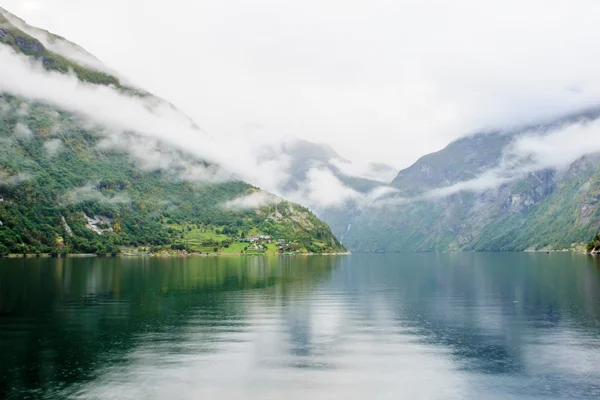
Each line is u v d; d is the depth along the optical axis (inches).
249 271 5565.9
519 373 1353.3
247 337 1787.6
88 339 1732.3
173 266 6466.5
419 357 1519.4
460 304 2581.2
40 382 1273.4
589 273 4616.1
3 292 3068.4
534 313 2239.2
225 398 1179.9
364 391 1229.7
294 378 1327.5
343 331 1894.7
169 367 1413.6
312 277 4633.4
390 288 3489.2
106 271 5132.9
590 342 1670.8
